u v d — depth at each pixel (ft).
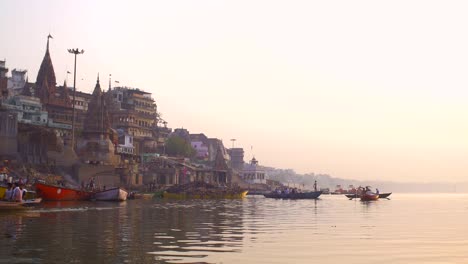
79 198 234.17
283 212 178.09
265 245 77.20
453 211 202.80
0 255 64.64
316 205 257.14
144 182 421.59
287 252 70.08
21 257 63.16
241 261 62.18
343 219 141.79
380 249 74.43
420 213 183.73
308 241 83.15
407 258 66.23
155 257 64.34
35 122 398.01
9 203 141.59
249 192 596.70
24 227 100.22
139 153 506.89
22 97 402.52
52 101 453.99
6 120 298.35
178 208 190.80
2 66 393.50
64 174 317.42
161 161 482.28
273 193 409.08
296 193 402.31
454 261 64.13
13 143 299.17
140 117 549.13
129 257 64.08
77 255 65.10
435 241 85.40
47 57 464.24
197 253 68.08
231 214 158.61
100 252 67.72
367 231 103.04
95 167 333.62
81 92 509.35
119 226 105.50
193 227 106.73
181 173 469.57
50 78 461.78
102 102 393.29
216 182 530.27
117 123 520.83
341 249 73.77
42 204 196.44
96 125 384.68
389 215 166.09
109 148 380.37
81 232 91.76
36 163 307.37
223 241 81.71
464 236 94.17
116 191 244.01
